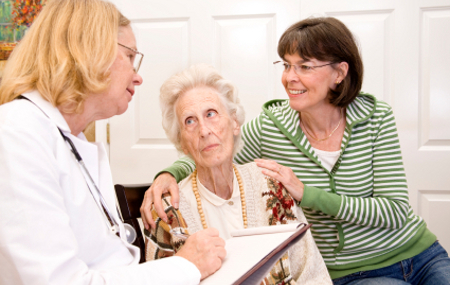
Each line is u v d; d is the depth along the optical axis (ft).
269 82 6.66
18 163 1.97
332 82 3.85
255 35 6.63
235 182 3.59
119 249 2.62
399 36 6.31
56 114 2.36
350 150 3.99
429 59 6.28
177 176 3.80
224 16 6.70
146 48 6.86
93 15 2.45
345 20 6.45
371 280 3.82
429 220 6.38
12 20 6.93
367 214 3.73
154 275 2.17
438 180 6.33
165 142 6.93
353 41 3.83
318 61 3.73
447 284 3.67
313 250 3.42
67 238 2.04
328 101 3.96
